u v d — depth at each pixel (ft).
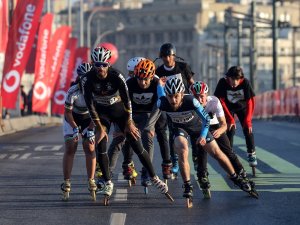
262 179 90.02
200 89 74.28
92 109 72.02
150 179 77.71
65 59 278.05
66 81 277.85
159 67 86.94
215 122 78.18
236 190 81.10
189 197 70.64
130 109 72.95
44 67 228.84
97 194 78.69
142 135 80.84
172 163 89.15
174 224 62.75
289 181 88.12
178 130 72.84
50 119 275.80
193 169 100.48
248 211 68.54
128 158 83.71
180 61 88.48
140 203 73.36
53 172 97.04
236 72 91.30
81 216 66.44
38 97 229.86
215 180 88.99
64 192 75.05
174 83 70.69
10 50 187.32
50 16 227.61
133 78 80.23
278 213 67.46
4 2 174.81
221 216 66.28
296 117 273.54
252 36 401.29
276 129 190.29
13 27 187.01
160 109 73.00
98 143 72.59
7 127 191.72
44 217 66.08
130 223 63.21
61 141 150.82
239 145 136.67
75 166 104.01
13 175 94.17
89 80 71.56
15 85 186.70
